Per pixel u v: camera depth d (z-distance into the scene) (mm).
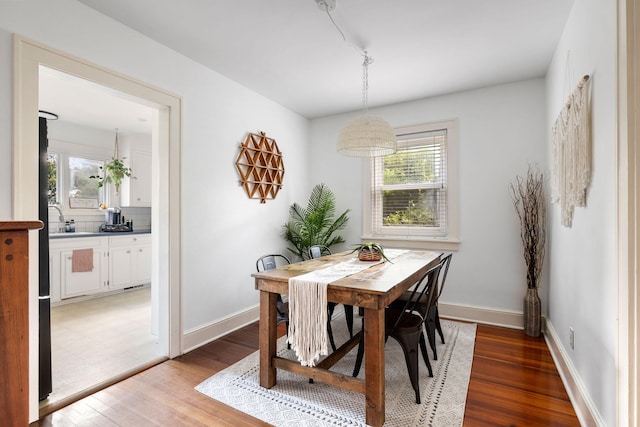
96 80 2053
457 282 3449
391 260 2629
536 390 2037
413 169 3729
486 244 3312
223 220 3041
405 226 3779
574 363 1992
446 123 3502
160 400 1947
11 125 1688
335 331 3105
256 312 3426
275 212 3762
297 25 2240
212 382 2152
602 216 1520
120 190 5117
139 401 1938
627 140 1242
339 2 1986
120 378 2195
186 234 2666
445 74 3018
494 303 3275
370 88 3352
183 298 2633
